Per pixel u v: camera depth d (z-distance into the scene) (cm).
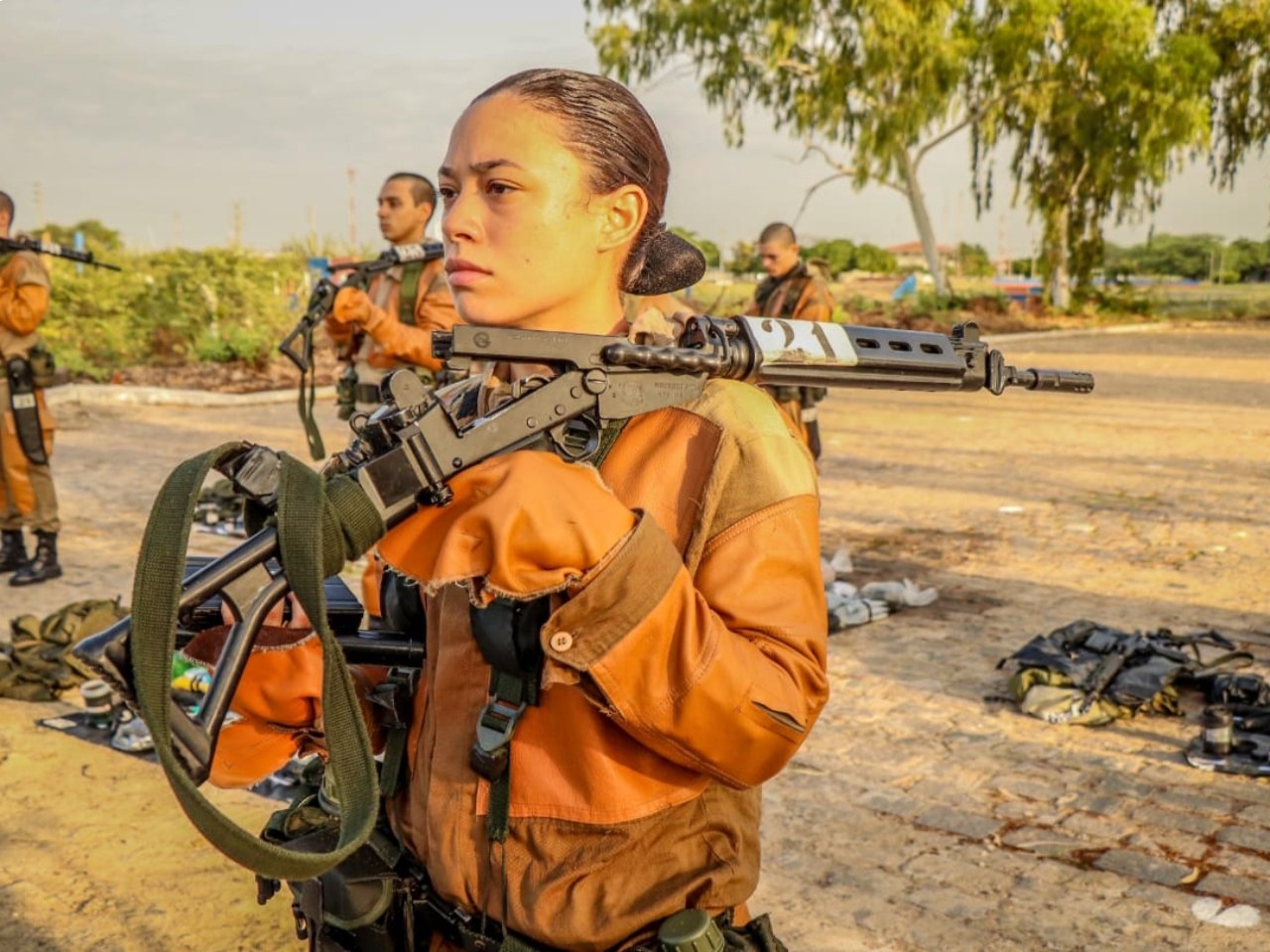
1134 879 326
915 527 761
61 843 333
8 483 630
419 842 124
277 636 131
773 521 111
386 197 549
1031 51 3278
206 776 95
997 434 1180
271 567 103
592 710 111
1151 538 718
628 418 113
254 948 279
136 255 2083
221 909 297
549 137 112
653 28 3378
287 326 1848
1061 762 402
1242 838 347
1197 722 434
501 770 112
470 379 135
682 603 102
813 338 115
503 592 99
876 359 117
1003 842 348
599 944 112
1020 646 521
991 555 684
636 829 112
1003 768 398
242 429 1235
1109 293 3725
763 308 809
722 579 110
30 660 455
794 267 809
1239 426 1203
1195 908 310
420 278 539
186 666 159
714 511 111
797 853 342
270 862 90
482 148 112
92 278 1834
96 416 1316
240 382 1634
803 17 3186
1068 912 309
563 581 99
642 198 117
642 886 113
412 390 106
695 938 108
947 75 3189
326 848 128
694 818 116
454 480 104
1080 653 476
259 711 130
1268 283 6344
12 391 624
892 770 397
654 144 119
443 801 118
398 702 129
